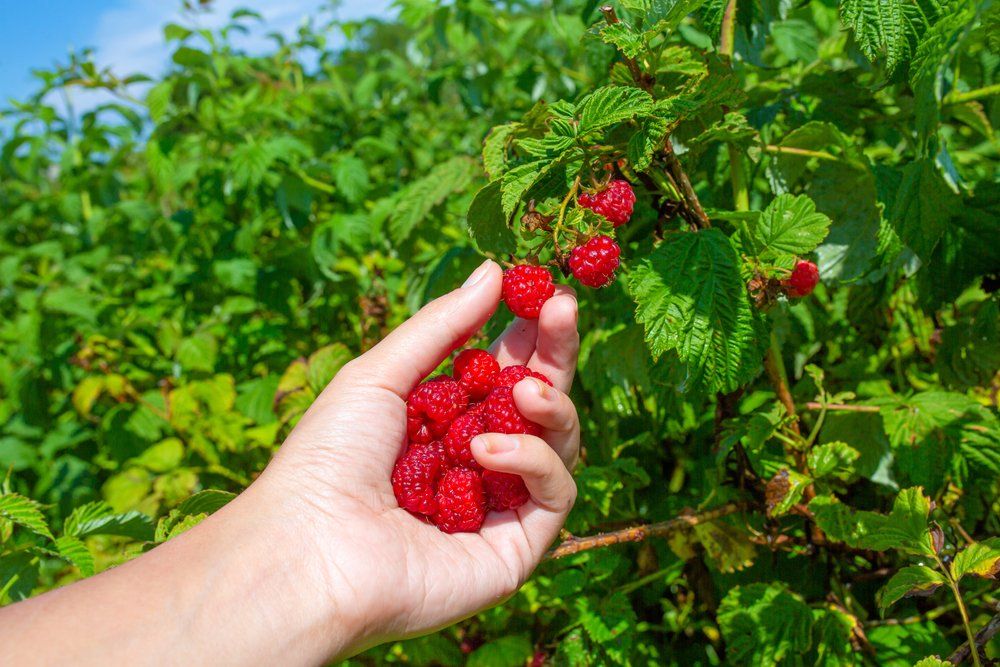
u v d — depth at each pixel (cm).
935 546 30
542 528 31
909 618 39
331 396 31
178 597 25
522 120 33
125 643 23
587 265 28
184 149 80
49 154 116
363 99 84
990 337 41
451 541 31
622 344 40
